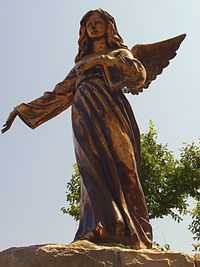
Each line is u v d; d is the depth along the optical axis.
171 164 24.78
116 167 11.40
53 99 12.95
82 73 12.50
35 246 9.09
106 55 12.34
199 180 24.47
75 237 10.87
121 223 10.59
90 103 11.91
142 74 12.05
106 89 12.08
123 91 13.06
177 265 9.52
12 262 8.87
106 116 11.71
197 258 9.80
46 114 12.93
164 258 9.48
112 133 11.59
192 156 24.84
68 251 9.04
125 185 11.38
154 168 24.17
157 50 15.23
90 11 13.35
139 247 10.39
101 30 13.09
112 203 10.89
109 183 11.27
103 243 10.40
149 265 9.30
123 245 10.38
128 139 11.66
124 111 11.96
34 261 8.86
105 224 10.63
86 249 9.15
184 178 24.48
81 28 13.31
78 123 11.82
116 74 12.11
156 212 24.19
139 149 12.04
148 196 24.03
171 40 15.30
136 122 12.12
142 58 15.20
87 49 13.23
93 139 11.55
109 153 11.45
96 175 11.22
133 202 11.30
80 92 12.17
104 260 9.10
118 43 13.08
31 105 12.91
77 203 24.25
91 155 11.39
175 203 24.31
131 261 9.24
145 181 24.08
